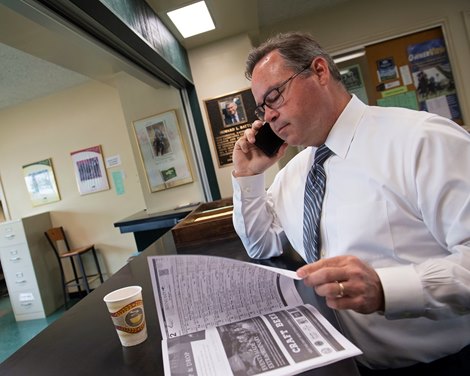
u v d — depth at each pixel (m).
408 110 0.73
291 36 0.78
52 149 3.84
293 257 0.97
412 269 0.54
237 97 2.85
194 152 2.93
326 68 0.77
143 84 2.95
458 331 0.66
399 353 0.66
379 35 3.06
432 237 0.68
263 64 0.77
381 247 0.70
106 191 3.77
